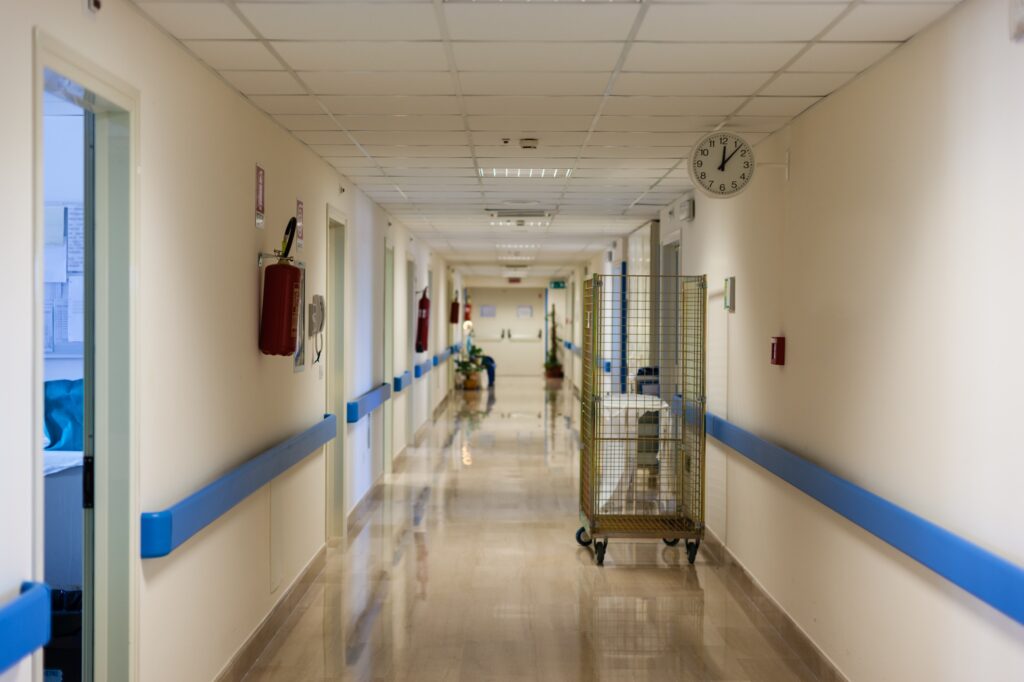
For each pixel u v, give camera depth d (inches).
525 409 629.0
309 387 215.9
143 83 114.8
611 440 234.7
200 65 137.5
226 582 149.2
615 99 162.6
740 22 117.4
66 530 160.1
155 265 119.3
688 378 272.5
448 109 171.5
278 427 186.2
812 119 165.0
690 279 251.8
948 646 110.0
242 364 160.2
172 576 125.2
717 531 238.2
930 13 111.1
